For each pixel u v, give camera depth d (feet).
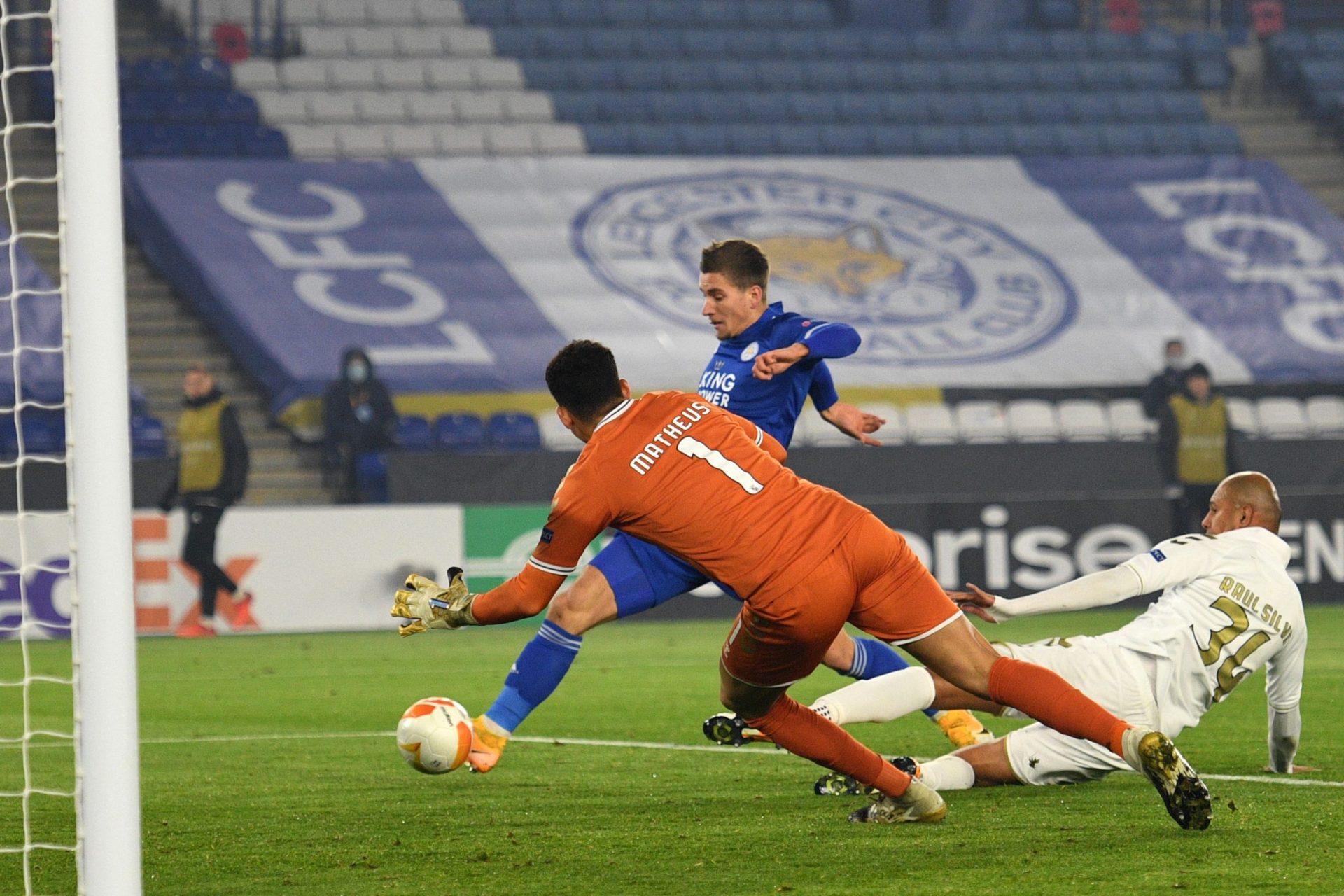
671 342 199.52
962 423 184.55
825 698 47.14
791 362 47.93
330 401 162.09
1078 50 266.77
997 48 265.54
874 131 246.27
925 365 194.80
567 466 148.77
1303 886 34.78
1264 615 47.98
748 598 37.70
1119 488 158.92
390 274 204.13
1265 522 49.39
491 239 214.07
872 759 42.50
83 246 32.99
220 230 205.98
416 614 40.16
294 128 228.84
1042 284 214.90
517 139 236.63
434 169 224.74
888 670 51.39
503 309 200.95
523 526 145.28
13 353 38.42
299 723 76.38
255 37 241.35
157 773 58.29
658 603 47.19
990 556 147.02
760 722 41.83
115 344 33.09
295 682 97.76
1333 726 67.87
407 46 246.88
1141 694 46.73
